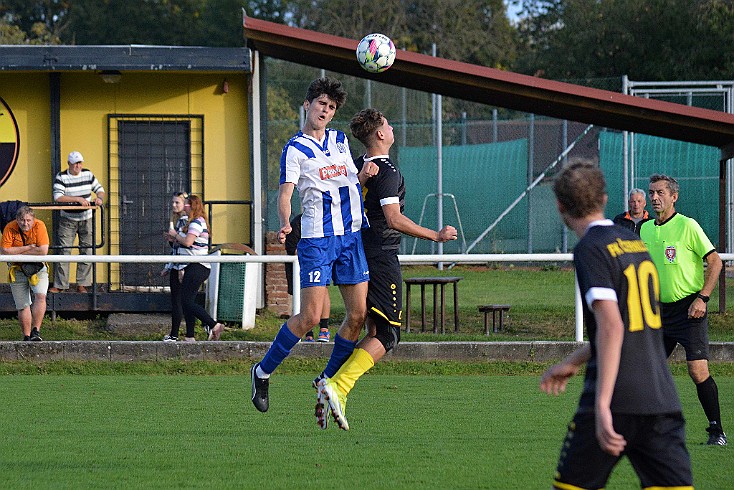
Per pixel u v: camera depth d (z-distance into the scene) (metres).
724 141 51.97
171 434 26.30
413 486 20.33
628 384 13.73
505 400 32.25
